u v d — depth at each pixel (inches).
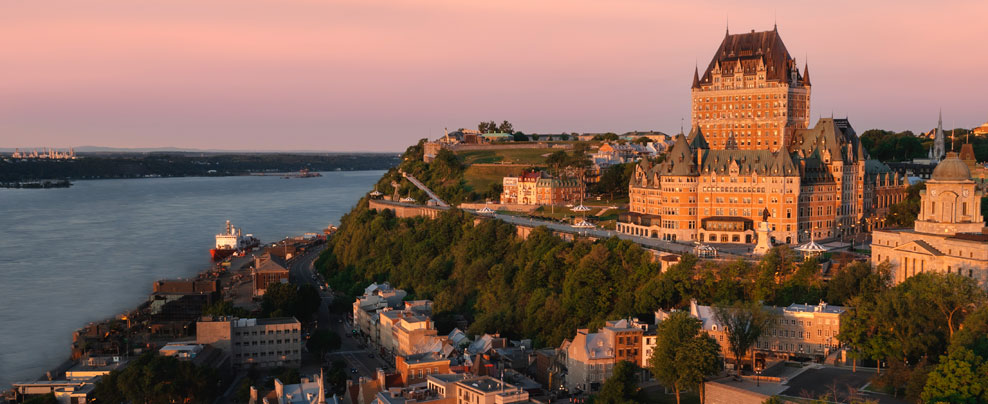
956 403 7485.2
